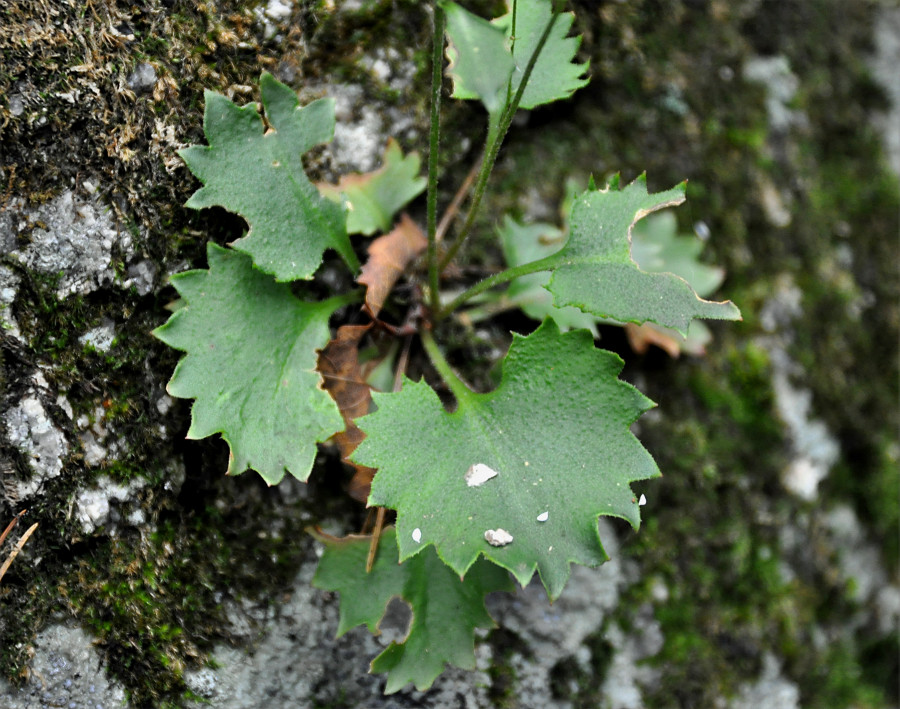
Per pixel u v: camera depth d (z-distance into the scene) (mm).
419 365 397
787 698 422
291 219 377
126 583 380
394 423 366
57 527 378
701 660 412
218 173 372
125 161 379
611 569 405
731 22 437
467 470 366
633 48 420
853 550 445
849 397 444
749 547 421
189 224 380
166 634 381
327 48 396
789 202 440
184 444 384
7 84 375
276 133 377
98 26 378
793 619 427
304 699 387
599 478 366
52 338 378
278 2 389
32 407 377
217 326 372
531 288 399
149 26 381
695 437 418
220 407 369
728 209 430
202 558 385
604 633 403
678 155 425
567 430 368
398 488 363
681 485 416
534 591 398
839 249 450
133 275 380
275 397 372
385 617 389
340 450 389
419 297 395
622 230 373
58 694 377
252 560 387
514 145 412
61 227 379
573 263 374
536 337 371
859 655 443
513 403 371
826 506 438
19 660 377
